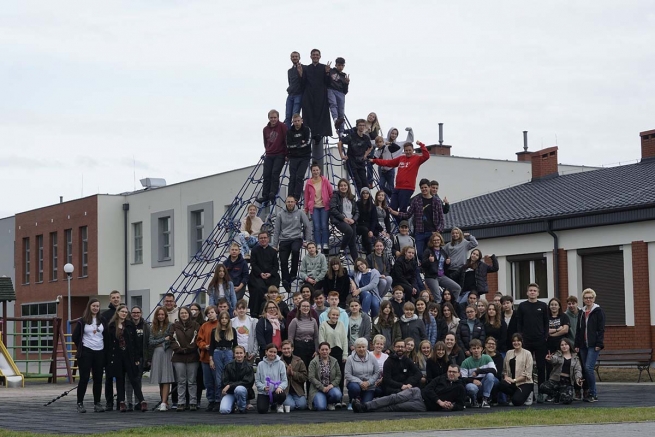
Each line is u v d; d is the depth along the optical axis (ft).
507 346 90.27
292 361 84.12
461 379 82.64
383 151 116.78
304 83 109.70
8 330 268.41
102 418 77.92
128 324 86.07
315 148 111.65
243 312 85.56
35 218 262.88
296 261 100.32
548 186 184.96
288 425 65.82
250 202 118.93
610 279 151.12
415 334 86.02
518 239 164.04
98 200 239.71
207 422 72.28
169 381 86.22
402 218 106.73
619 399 90.84
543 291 161.27
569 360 87.56
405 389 80.69
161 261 231.91
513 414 71.56
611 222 149.07
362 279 92.48
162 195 232.12
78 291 245.24
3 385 142.41
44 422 74.33
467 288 99.45
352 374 83.61
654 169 169.17
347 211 99.81
